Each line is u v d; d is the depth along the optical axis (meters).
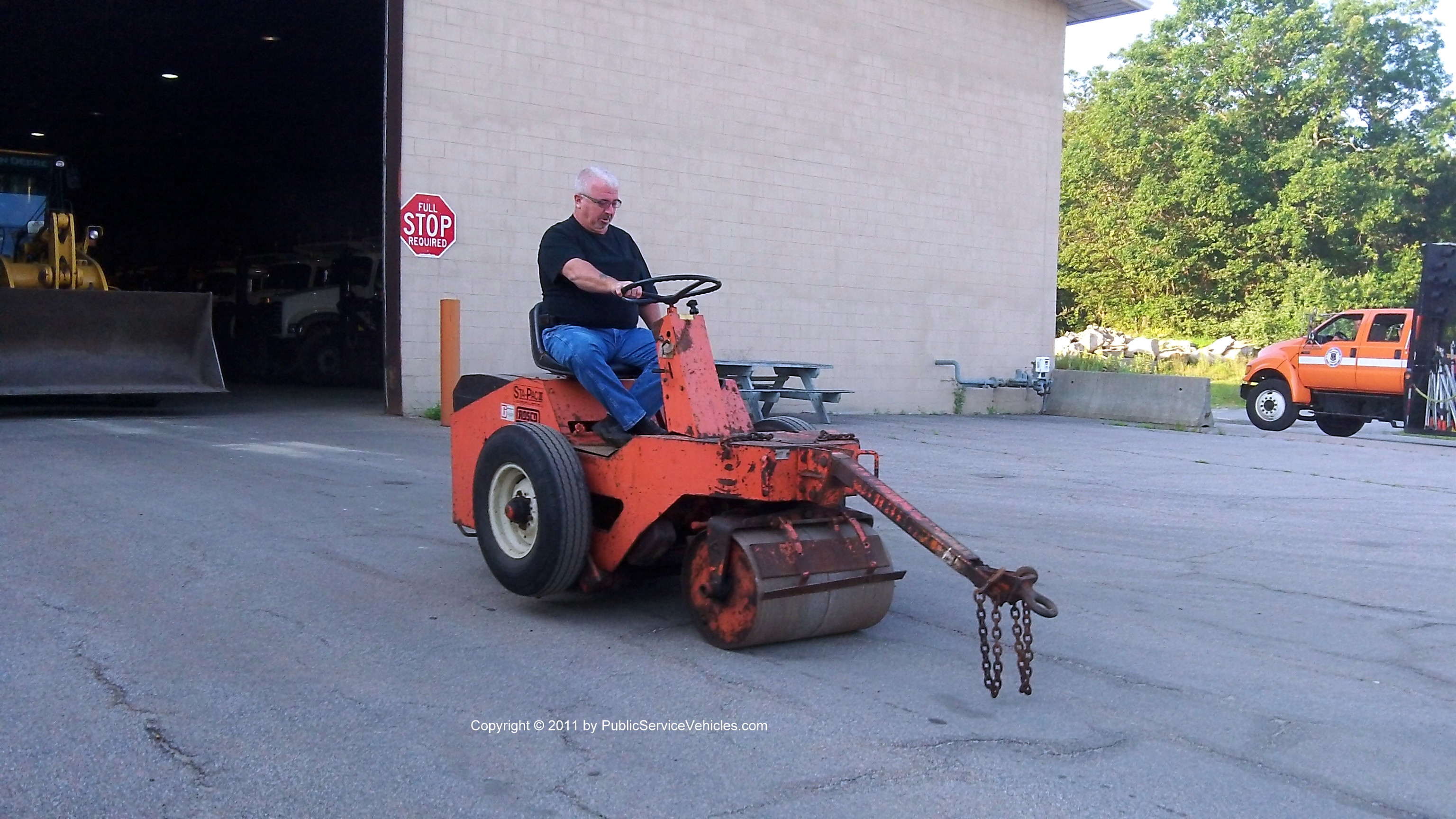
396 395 13.95
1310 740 4.37
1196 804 3.76
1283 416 18.98
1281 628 6.00
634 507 5.37
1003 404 20.08
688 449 5.13
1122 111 44.16
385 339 14.07
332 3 18.05
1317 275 38.56
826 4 17.42
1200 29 45.16
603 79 15.10
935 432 15.79
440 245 13.88
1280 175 41.75
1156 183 42.78
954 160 19.17
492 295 14.29
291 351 21.48
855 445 5.23
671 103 15.78
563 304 5.93
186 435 11.84
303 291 21.42
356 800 3.61
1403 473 12.74
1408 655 5.57
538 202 14.59
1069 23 21.28
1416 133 43.00
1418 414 17.33
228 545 6.92
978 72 19.42
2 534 6.95
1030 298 20.45
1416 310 17.42
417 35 13.59
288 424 13.17
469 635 5.34
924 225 18.84
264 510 7.98
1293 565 7.60
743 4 16.47
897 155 18.41
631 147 15.43
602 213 5.96
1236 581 7.08
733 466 4.95
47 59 21.95
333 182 27.98
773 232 16.98
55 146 30.12
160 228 33.12
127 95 25.00
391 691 4.57
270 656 4.94
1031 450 13.92
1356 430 19.23
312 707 4.37
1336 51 41.84
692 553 5.30
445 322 13.09
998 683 4.23
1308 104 42.31
